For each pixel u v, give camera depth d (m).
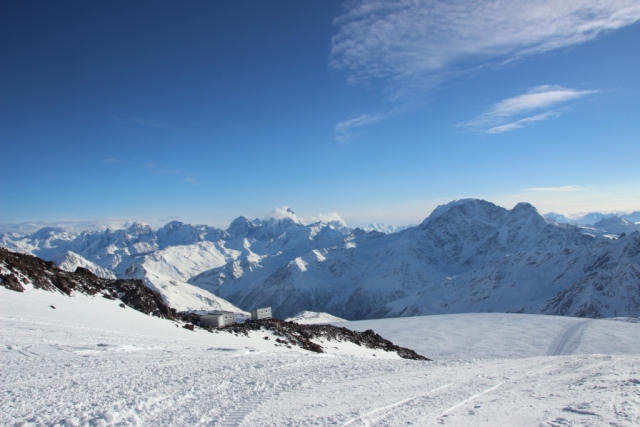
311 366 24.62
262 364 23.66
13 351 19.61
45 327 26.61
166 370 19.30
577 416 14.34
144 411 12.89
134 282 52.69
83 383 15.35
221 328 53.41
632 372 24.17
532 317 141.12
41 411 11.84
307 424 12.80
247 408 14.28
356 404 15.80
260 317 71.06
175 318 51.00
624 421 13.59
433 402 16.67
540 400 17.23
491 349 101.50
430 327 132.75
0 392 13.24
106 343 25.19
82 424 11.20
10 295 32.06
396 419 13.88
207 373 19.55
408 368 26.28
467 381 21.98
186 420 12.44
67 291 39.84
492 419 14.17
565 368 26.92
